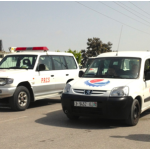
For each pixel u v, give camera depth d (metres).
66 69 8.97
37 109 7.69
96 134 4.97
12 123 5.88
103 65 6.36
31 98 7.80
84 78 6.18
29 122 5.97
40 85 7.89
